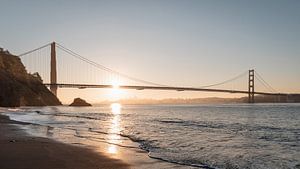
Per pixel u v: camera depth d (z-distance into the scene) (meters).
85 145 17.81
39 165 12.04
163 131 28.17
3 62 143.00
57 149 15.46
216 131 28.45
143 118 52.25
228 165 13.47
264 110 84.81
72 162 12.73
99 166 12.37
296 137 24.05
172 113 74.75
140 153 15.56
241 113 70.00
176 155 15.42
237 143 20.30
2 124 30.41
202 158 14.81
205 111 85.38
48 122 39.09
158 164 13.02
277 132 28.05
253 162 14.21
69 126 32.78
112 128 31.00
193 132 27.28
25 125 29.89
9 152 14.34
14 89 122.94
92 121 42.66
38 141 18.03
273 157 15.50
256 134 26.06
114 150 16.20
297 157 15.54
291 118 50.59
